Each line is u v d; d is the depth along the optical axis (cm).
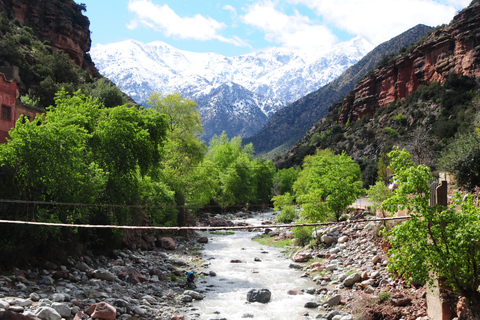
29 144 1831
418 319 1307
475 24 9675
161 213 3525
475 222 1083
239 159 7888
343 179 3288
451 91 9219
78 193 2081
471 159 2189
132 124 2612
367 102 13500
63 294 1539
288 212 4944
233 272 2436
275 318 1575
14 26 7912
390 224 2198
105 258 2345
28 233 1802
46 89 5966
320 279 2141
